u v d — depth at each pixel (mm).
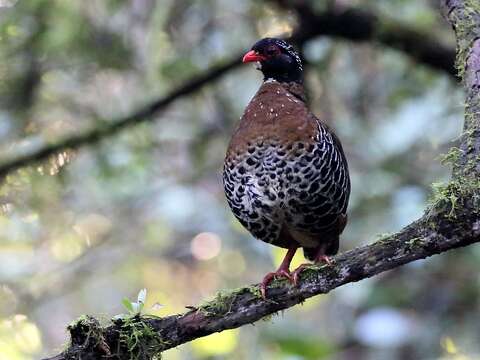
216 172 14727
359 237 12125
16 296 13641
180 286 15406
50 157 11453
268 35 11797
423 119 12211
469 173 5957
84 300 14828
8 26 11438
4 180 11406
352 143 12875
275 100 7570
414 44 10867
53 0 11523
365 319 11625
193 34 12359
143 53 12078
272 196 7445
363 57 12742
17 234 13211
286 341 11047
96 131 11414
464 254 11844
